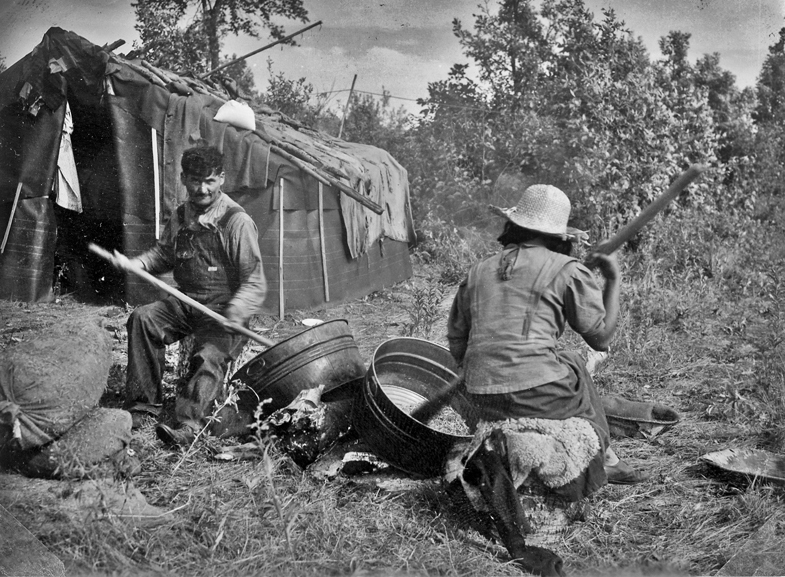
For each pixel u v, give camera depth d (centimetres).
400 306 317
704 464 280
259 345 305
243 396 281
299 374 276
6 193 334
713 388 319
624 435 303
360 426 259
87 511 228
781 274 336
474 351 246
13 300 328
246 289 295
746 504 255
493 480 235
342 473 260
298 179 309
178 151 315
